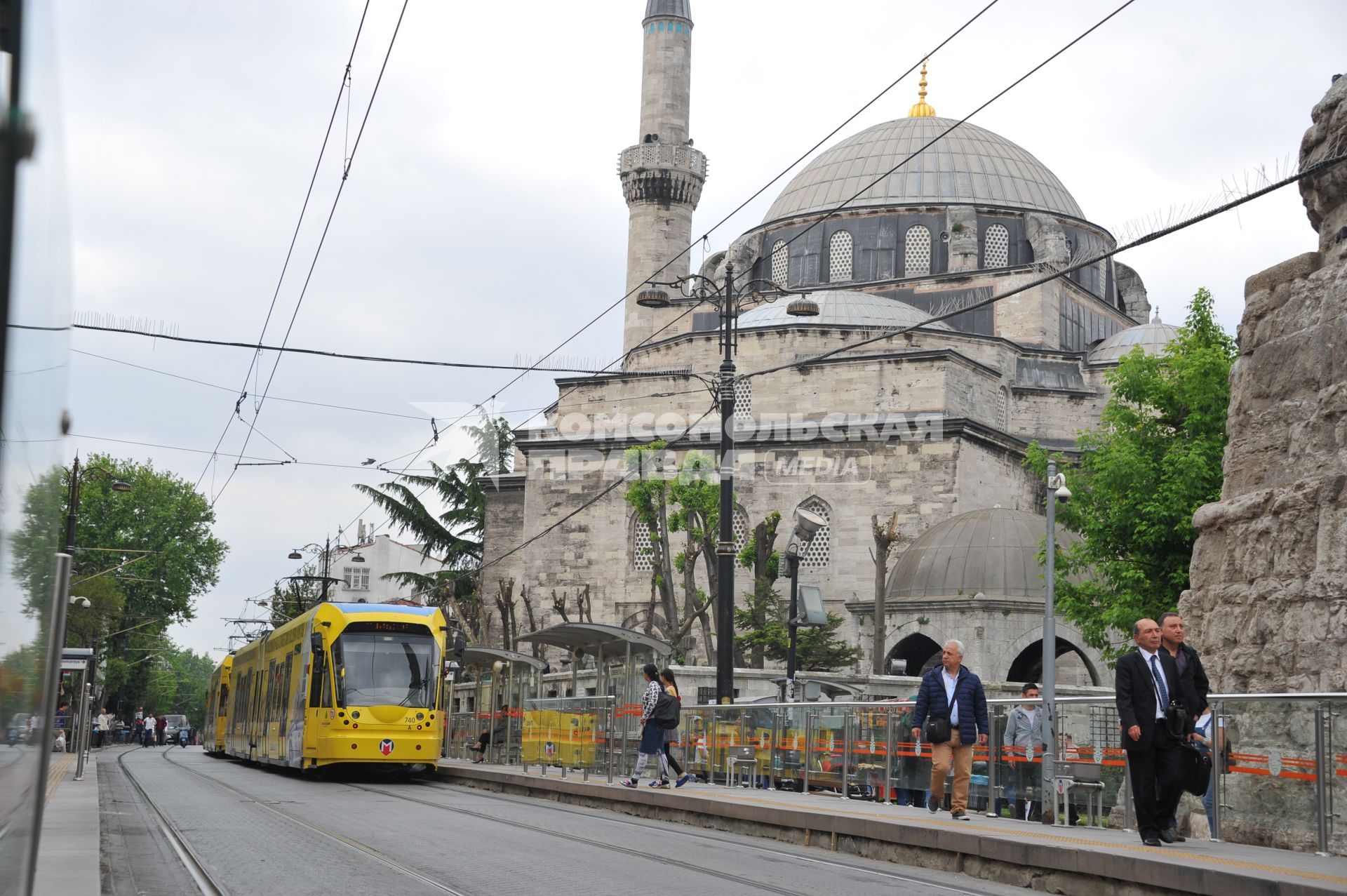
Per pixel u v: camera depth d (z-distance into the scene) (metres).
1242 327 18.50
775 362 58.66
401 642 27.88
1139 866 10.63
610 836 15.52
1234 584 17.56
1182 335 36.66
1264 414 17.75
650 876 11.59
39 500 4.15
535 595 60.69
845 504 54.84
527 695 30.48
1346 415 16.25
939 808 16.12
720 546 26.77
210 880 10.97
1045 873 11.80
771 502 55.91
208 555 87.69
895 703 17.69
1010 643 45.28
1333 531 16.03
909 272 67.12
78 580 67.56
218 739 46.88
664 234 67.81
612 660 28.84
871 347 59.41
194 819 17.22
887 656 47.62
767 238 70.38
